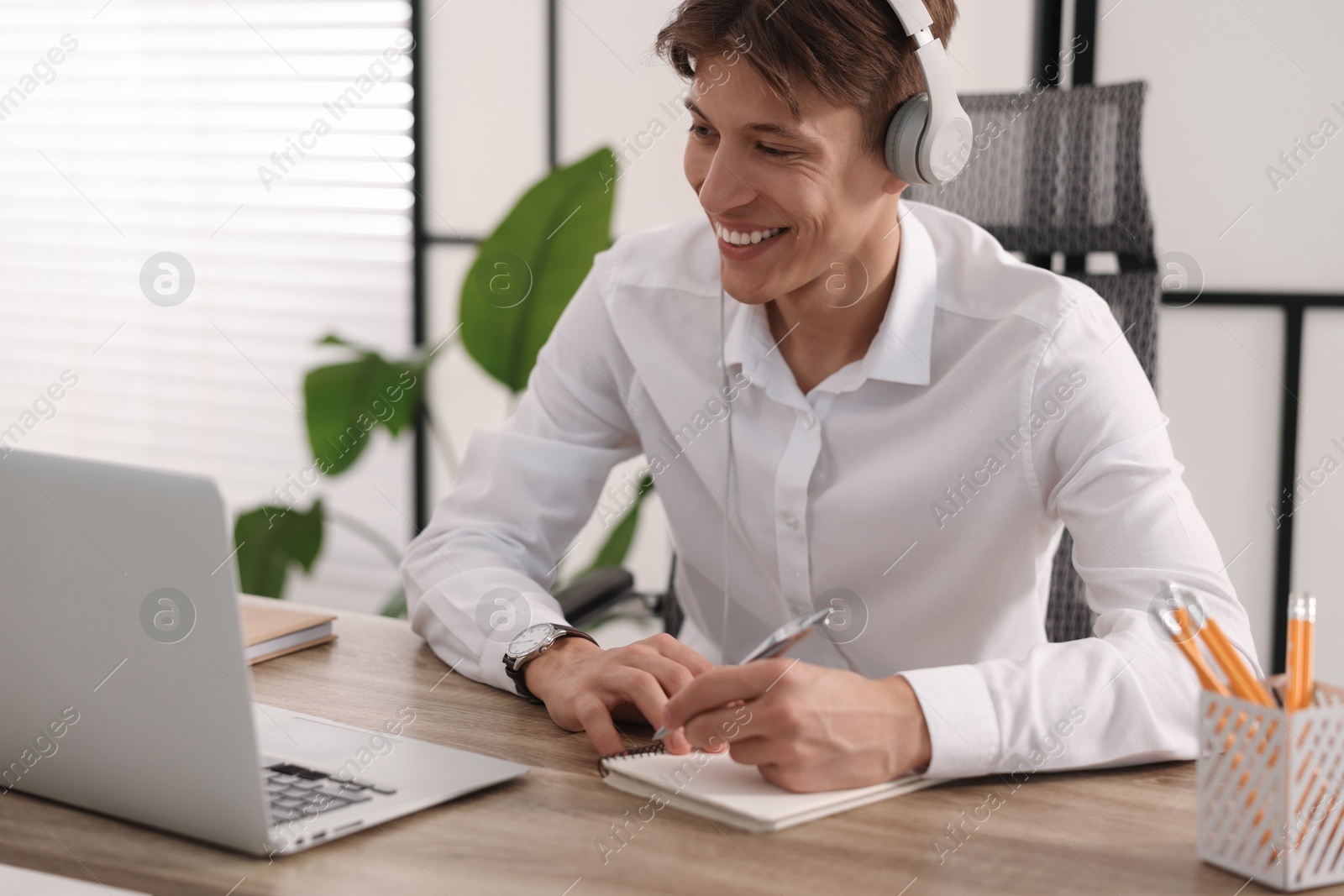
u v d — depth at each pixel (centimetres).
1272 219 200
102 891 63
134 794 71
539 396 138
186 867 67
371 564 302
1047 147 134
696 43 97
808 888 64
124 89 307
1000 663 85
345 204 290
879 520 120
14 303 324
